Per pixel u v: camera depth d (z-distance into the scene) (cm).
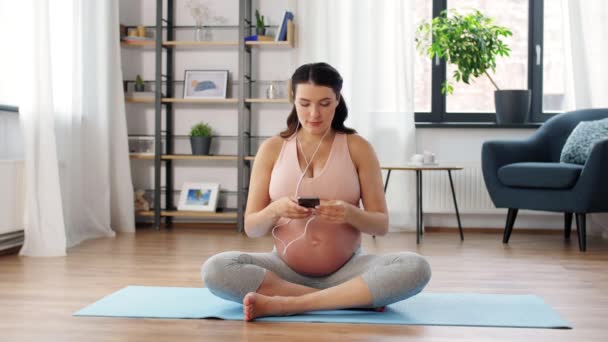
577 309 225
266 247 385
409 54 472
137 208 481
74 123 405
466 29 465
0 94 361
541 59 492
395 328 193
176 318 203
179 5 498
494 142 425
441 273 299
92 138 433
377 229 208
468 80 490
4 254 349
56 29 383
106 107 439
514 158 428
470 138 481
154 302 226
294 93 204
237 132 497
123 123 462
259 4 494
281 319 201
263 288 204
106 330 190
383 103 475
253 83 493
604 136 404
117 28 462
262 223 204
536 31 490
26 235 348
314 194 207
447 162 482
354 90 475
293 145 213
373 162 217
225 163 498
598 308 227
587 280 283
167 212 473
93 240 411
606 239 439
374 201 214
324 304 201
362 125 476
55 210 350
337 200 199
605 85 458
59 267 306
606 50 458
